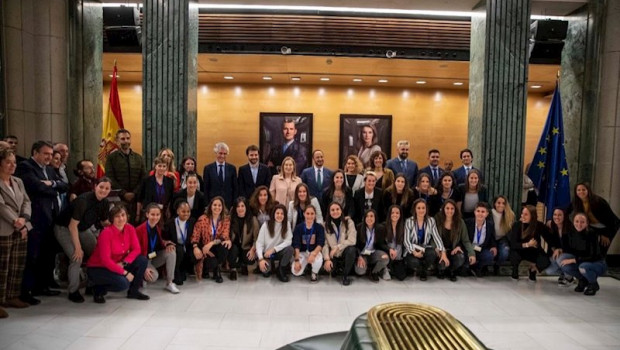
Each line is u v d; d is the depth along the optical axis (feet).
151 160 18.06
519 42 18.49
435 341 5.86
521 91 18.60
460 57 24.67
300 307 13.12
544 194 18.67
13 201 12.21
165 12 17.76
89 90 19.63
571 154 20.59
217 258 15.61
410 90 35.24
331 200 17.24
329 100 35.24
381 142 35.29
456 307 13.43
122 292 14.40
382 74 29.94
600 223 16.46
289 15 22.94
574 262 15.34
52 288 14.58
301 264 15.88
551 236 16.40
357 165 18.83
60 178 14.93
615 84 19.16
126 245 13.53
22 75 17.58
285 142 35.19
